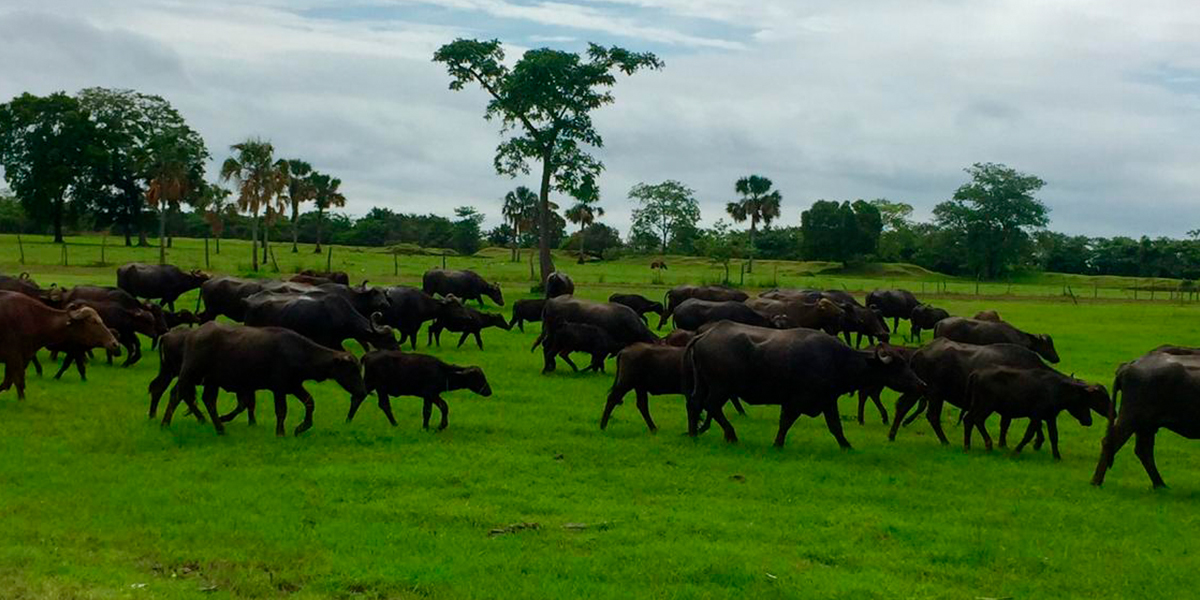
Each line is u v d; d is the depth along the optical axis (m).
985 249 120.81
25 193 90.88
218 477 13.39
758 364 16.53
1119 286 101.62
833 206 115.06
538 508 12.40
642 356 17.70
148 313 23.67
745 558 10.55
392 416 17.36
